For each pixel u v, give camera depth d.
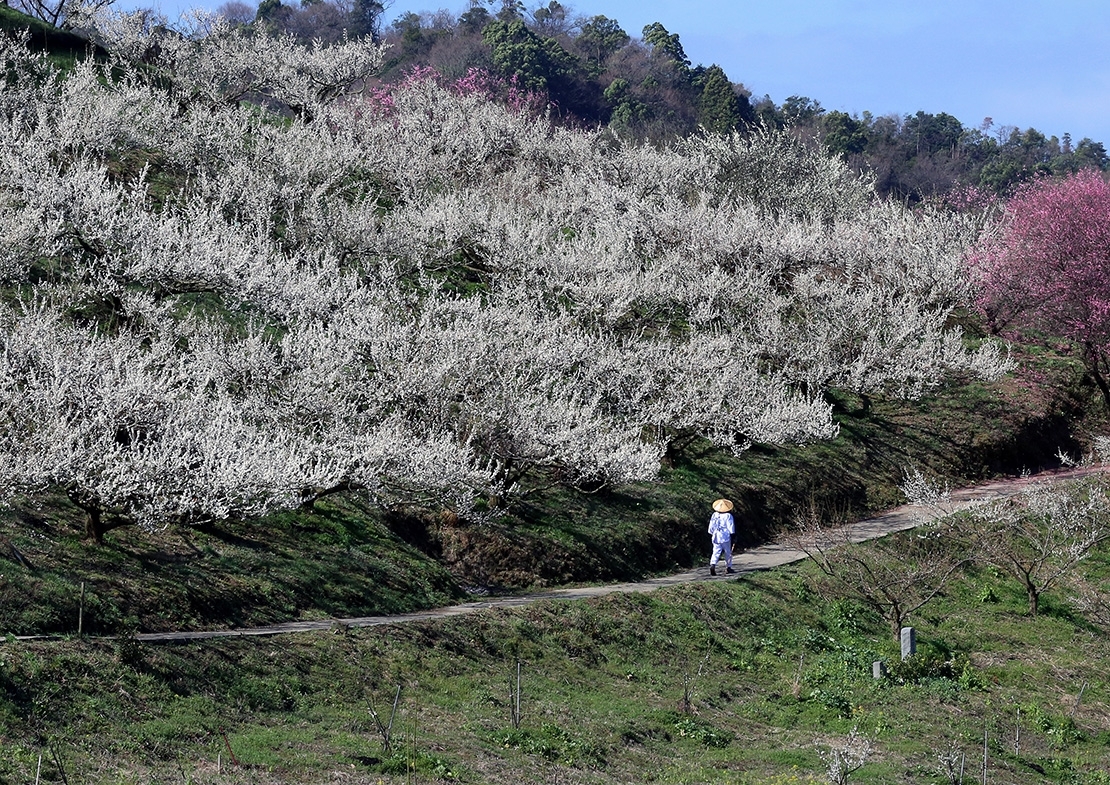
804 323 51.41
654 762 21.78
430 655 24.64
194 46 64.25
